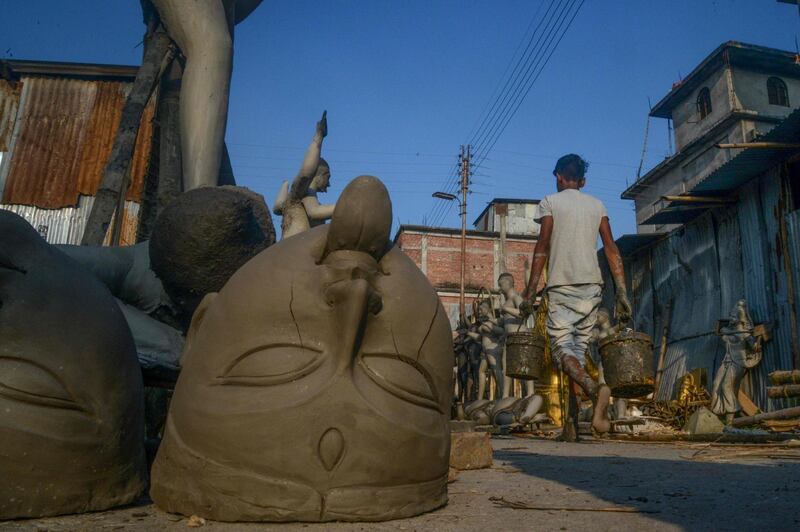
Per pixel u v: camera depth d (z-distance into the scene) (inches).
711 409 471.2
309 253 75.2
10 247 68.9
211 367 69.7
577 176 229.3
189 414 68.8
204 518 65.6
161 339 102.2
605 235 215.5
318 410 65.4
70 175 528.4
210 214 100.8
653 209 1135.0
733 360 466.3
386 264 77.3
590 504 82.3
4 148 530.6
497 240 1471.5
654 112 1156.5
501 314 535.5
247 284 72.5
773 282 500.7
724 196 564.1
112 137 540.7
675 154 1045.2
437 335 76.7
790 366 467.8
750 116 924.0
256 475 64.3
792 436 227.6
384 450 67.3
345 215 73.4
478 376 640.4
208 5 220.7
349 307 68.2
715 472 124.2
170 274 104.2
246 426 64.9
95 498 69.1
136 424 75.9
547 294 217.6
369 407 67.3
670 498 87.8
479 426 367.6
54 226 517.0
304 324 69.3
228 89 224.1
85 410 68.5
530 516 72.6
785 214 490.6
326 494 64.9
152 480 73.2
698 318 593.6
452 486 102.2
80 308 71.5
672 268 648.4
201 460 66.2
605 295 761.6
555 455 171.6
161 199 236.1
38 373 65.6
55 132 539.8
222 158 243.3
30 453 63.4
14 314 66.0
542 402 346.0
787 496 89.3
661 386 621.9
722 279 565.6
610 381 188.5
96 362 70.3
